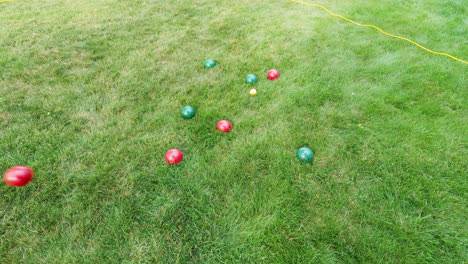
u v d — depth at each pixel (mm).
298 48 4598
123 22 5410
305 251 1942
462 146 2752
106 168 2465
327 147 2746
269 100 3359
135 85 3578
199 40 4820
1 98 3238
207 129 2941
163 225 2086
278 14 5965
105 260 1883
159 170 2467
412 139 2814
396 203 2246
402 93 3523
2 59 3998
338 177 2459
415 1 6719
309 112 3186
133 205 2217
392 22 5594
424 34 5109
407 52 4508
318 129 2963
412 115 3158
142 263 1878
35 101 3232
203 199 2260
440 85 3680
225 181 2393
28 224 2047
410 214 2176
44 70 3816
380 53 4484
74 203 2201
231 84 3664
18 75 3680
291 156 2627
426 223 2104
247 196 2295
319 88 3590
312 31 5195
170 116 3086
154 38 4848
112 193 2293
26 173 2277
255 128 2957
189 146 2738
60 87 3482
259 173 2486
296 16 5855
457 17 5809
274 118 3086
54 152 2596
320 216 2158
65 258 1874
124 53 4336
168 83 3650
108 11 5910
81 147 2660
